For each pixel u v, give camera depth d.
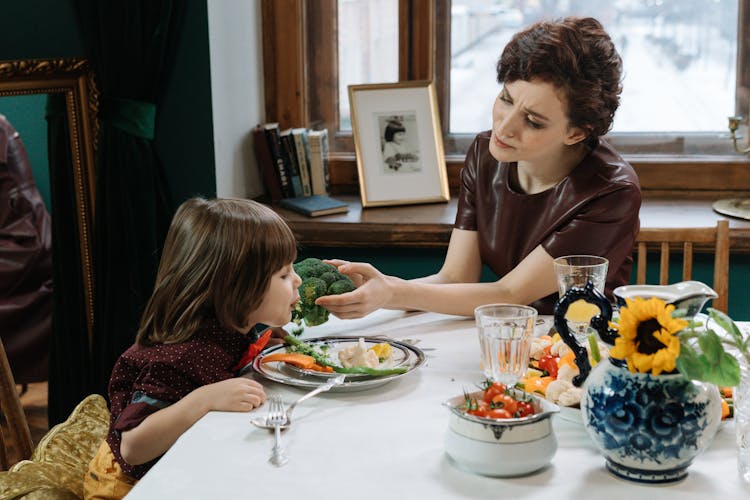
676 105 2.98
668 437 1.07
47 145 2.67
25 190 2.71
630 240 1.92
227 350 1.47
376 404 1.37
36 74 2.60
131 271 2.60
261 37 3.04
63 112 2.64
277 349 1.60
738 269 2.64
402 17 3.01
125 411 1.38
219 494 1.08
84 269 2.72
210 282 1.44
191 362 1.42
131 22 2.48
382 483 1.10
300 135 2.94
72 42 2.63
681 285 1.24
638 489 1.09
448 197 2.94
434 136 2.95
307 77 3.12
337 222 2.71
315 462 1.16
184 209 1.51
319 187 2.98
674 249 2.57
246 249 1.44
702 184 2.97
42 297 2.78
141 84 2.55
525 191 2.00
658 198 2.97
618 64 1.84
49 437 1.68
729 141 2.97
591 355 1.32
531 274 1.88
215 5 2.65
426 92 2.96
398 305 1.78
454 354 1.61
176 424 1.34
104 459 1.47
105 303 2.63
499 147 1.87
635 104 3.00
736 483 1.10
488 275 2.82
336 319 1.85
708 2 2.90
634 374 1.09
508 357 1.32
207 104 2.64
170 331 1.45
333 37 3.08
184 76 2.63
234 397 1.34
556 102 1.80
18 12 2.63
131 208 2.58
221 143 2.73
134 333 2.62
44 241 2.74
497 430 1.10
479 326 1.35
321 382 1.43
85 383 2.78
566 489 1.09
